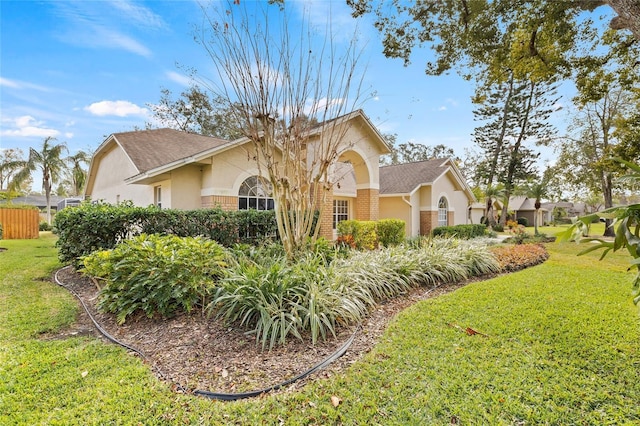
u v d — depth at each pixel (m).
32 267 9.12
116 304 4.77
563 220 42.69
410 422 2.61
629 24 5.05
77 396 2.95
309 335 4.19
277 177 6.33
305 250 6.42
